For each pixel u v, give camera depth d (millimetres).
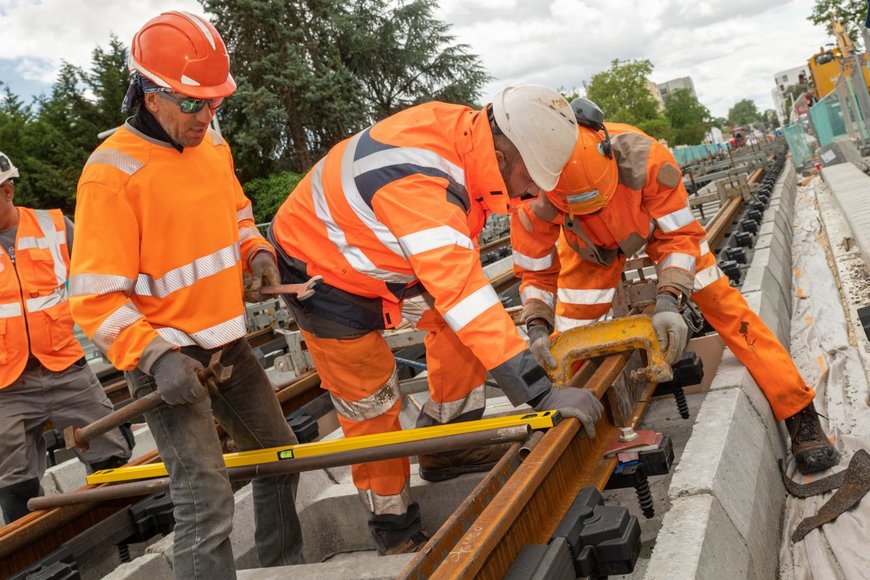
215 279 2502
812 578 2703
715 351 4180
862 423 3951
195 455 2363
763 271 5984
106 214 2244
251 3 30422
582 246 3432
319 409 4766
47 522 3275
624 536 2127
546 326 3465
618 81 83125
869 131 15188
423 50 36312
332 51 32875
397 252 2498
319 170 2650
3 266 4020
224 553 2410
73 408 4211
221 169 2568
